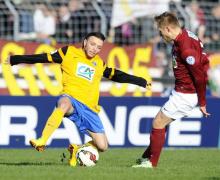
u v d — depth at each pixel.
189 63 28.36
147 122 46.28
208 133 47.56
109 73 30.36
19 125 43.72
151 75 51.47
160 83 51.59
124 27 52.81
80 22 51.75
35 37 50.97
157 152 30.20
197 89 28.97
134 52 51.06
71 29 51.72
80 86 29.64
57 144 44.09
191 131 47.00
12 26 50.03
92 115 29.97
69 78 29.67
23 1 51.25
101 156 39.06
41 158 36.78
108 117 45.38
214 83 53.94
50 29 51.38
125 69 50.66
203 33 55.31
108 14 52.41
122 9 52.88
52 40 51.41
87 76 29.75
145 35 53.34
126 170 28.05
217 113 47.78
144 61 51.38
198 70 28.48
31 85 47.75
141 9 53.34
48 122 28.25
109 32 52.31
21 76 47.53
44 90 48.00
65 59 29.64
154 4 53.62
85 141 44.66
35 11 51.09
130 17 53.09
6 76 47.19
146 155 30.77
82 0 51.97
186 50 28.34
